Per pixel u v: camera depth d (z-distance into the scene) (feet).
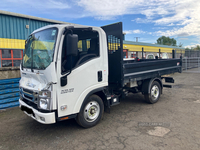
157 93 19.72
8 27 31.81
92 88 12.67
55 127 13.70
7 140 11.72
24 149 10.49
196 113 15.70
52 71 10.14
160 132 12.04
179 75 45.85
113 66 15.52
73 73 11.25
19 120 15.48
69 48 10.02
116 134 12.01
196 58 64.64
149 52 62.95
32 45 12.35
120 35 14.64
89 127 13.29
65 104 10.96
